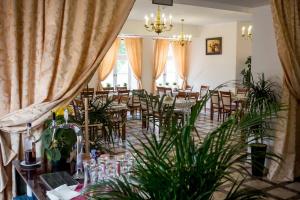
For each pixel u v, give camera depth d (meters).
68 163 2.08
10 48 2.29
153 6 6.89
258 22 4.66
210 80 10.40
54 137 2.02
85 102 2.27
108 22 2.42
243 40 9.47
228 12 7.66
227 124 1.26
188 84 11.35
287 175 3.97
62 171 2.03
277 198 3.49
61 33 2.36
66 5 2.33
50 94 2.37
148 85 10.85
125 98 7.39
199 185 1.13
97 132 2.58
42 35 2.34
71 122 2.22
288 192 3.65
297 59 3.79
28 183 1.88
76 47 2.38
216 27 10.02
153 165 1.13
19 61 2.32
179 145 1.14
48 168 2.10
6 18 2.28
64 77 2.38
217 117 8.59
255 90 4.23
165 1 3.73
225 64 9.80
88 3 2.36
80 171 2.01
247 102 2.22
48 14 2.31
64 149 2.05
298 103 4.01
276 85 4.38
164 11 7.59
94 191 1.30
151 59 10.83
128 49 10.35
